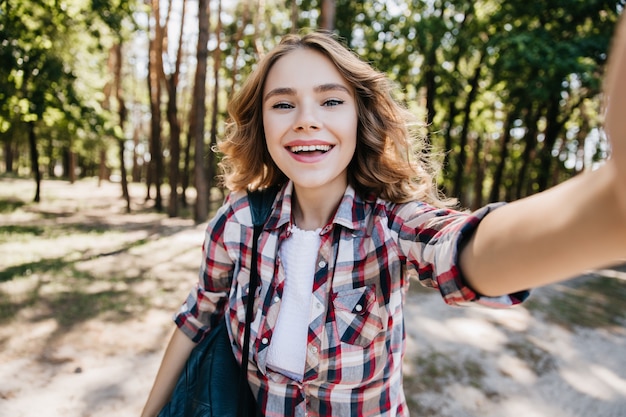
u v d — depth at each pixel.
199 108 13.70
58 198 19.23
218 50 17.91
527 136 18.98
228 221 1.33
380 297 1.12
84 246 8.74
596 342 4.91
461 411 3.35
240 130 1.41
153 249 8.91
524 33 12.22
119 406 3.18
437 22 15.02
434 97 17.94
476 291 0.72
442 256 0.79
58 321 4.58
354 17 16.08
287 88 1.16
